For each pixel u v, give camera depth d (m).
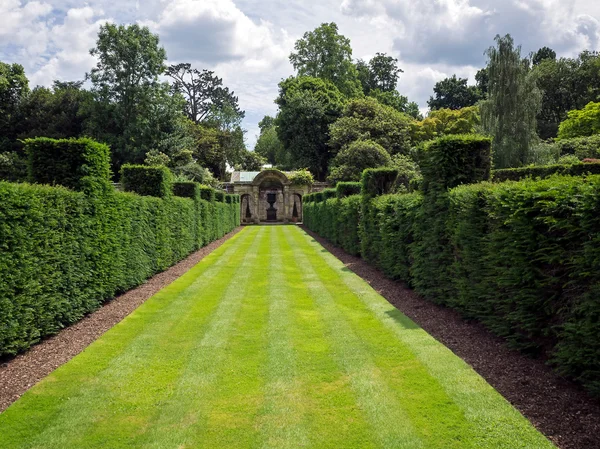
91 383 4.97
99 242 8.16
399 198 10.16
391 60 70.06
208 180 43.53
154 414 4.29
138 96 44.94
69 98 46.75
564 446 3.41
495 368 5.00
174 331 6.94
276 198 50.28
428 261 8.29
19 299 5.63
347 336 6.53
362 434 3.87
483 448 3.51
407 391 4.62
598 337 3.97
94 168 8.15
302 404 4.46
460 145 7.91
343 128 45.59
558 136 42.88
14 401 4.52
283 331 6.88
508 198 5.33
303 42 59.84
